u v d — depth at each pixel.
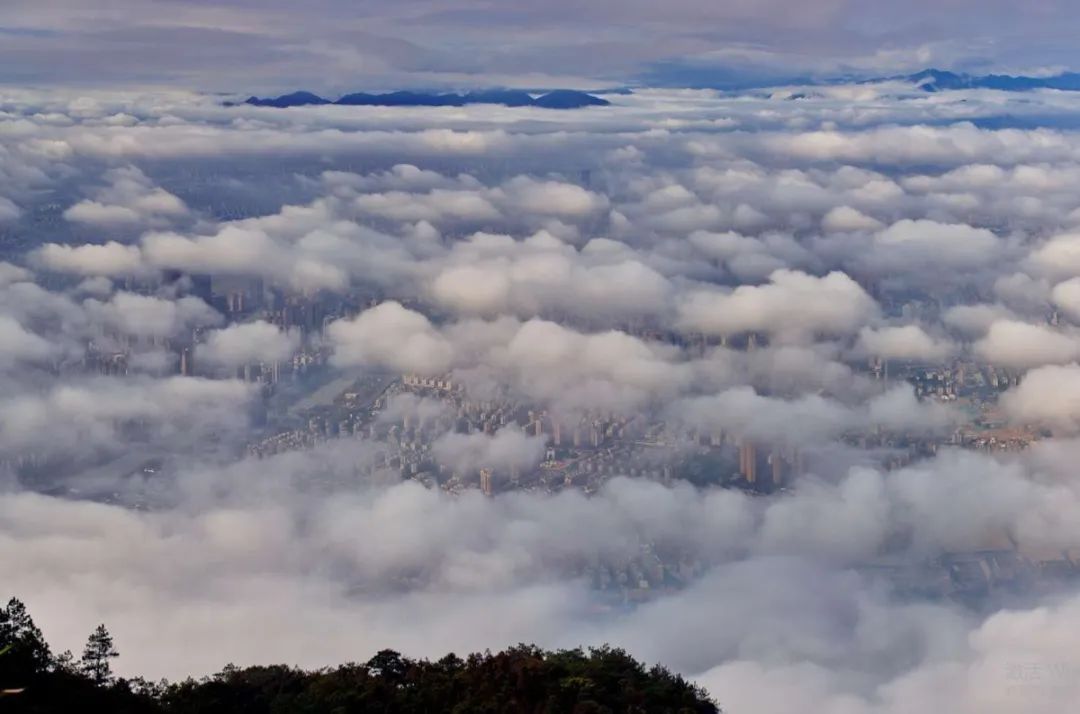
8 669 42.28
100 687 45.78
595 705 44.78
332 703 47.12
